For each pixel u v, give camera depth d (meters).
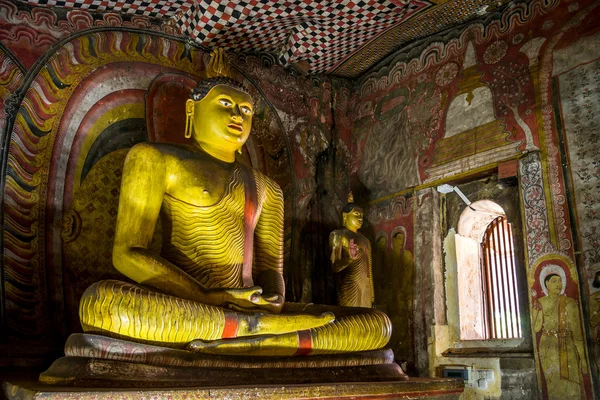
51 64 5.43
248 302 4.27
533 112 5.73
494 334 6.38
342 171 7.66
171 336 3.72
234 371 3.78
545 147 5.55
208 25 6.27
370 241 7.25
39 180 5.29
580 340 4.97
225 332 3.91
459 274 6.33
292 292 6.75
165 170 4.65
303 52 7.13
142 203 4.50
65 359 3.48
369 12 6.39
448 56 6.75
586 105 5.32
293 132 7.25
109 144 5.91
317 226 7.21
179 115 6.36
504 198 5.96
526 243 5.57
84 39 5.68
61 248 5.37
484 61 6.32
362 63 7.63
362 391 3.84
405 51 7.30
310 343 4.19
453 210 6.49
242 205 4.93
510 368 5.45
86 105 5.69
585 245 5.09
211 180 4.73
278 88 7.21
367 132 7.63
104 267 5.66
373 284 6.92
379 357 4.52
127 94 6.01
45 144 5.37
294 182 7.11
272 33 6.76
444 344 6.18
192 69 6.49
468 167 6.22
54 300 5.21
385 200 7.16
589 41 5.41
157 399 3.07
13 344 4.84
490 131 6.09
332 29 6.73
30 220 5.18
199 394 3.18
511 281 6.30
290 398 3.50
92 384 3.30
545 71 5.71
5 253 4.96
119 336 3.62
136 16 6.09
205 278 4.59
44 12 5.47
